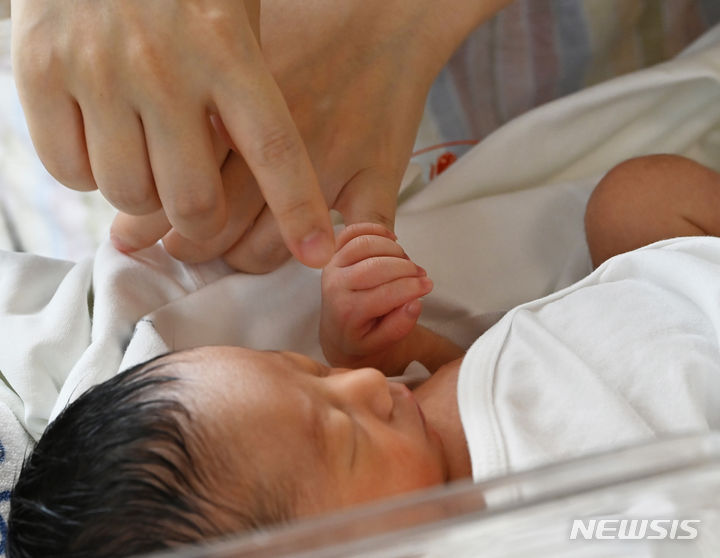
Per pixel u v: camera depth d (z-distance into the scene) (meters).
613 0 1.15
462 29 0.86
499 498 0.32
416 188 1.07
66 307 0.77
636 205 0.86
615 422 0.58
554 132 0.99
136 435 0.54
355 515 0.33
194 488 0.52
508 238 0.94
